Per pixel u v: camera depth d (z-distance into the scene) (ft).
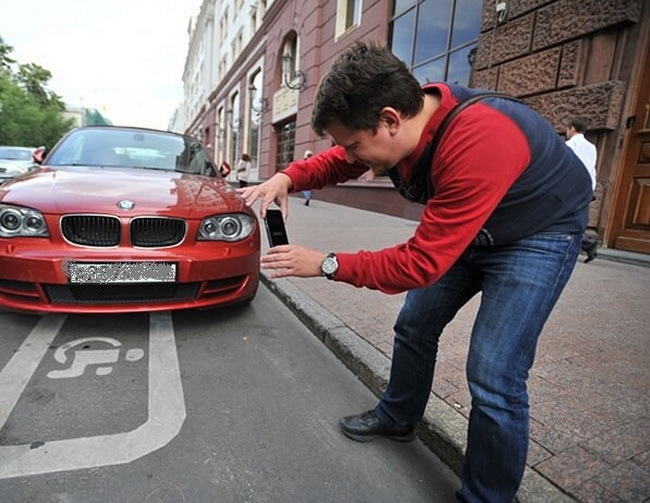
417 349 5.60
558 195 3.86
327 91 3.74
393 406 6.00
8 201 8.32
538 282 3.99
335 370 8.24
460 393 6.87
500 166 3.44
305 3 47.19
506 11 20.94
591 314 10.63
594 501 4.75
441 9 28.14
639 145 16.90
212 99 118.73
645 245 16.89
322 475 5.41
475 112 3.62
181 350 8.61
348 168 5.72
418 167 3.98
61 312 8.21
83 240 8.36
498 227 3.94
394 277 3.82
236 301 9.73
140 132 14.20
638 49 16.46
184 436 5.98
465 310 10.98
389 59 3.69
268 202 5.40
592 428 6.00
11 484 4.93
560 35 18.40
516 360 4.13
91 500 4.77
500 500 4.50
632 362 8.07
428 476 5.56
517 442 4.26
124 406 6.59
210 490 5.03
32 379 7.21
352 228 25.14
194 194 9.76
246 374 7.84
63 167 11.39
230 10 100.12
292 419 6.56
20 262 7.97
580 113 17.87
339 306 10.97
